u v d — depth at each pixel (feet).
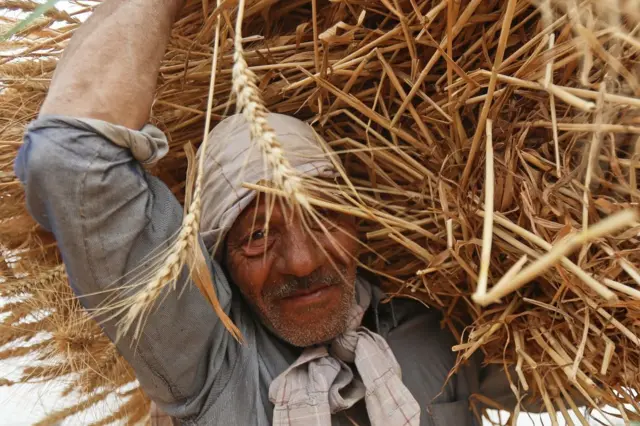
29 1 4.41
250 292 4.04
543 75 3.30
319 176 3.95
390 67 3.87
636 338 3.38
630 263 3.26
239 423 3.86
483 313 3.96
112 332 3.57
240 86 2.51
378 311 4.59
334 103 4.10
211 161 4.06
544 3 3.23
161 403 3.90
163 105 4.39
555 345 3.71
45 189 3.23
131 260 3.44
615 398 3.68
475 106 3.92
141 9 3.70
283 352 4.21
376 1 3.92
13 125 4.49
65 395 4.62
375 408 3.81
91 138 3.29
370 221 4.41
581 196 3.44
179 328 3.63
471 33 3.80
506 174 3.64
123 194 3.36
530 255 3.58
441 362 4.43
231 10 4.06
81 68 3.49
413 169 4.08
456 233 3.88
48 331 4.61
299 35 4.04
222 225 3.93
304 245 3.84
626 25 3.12
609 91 3.23
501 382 4.59
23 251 4.56
